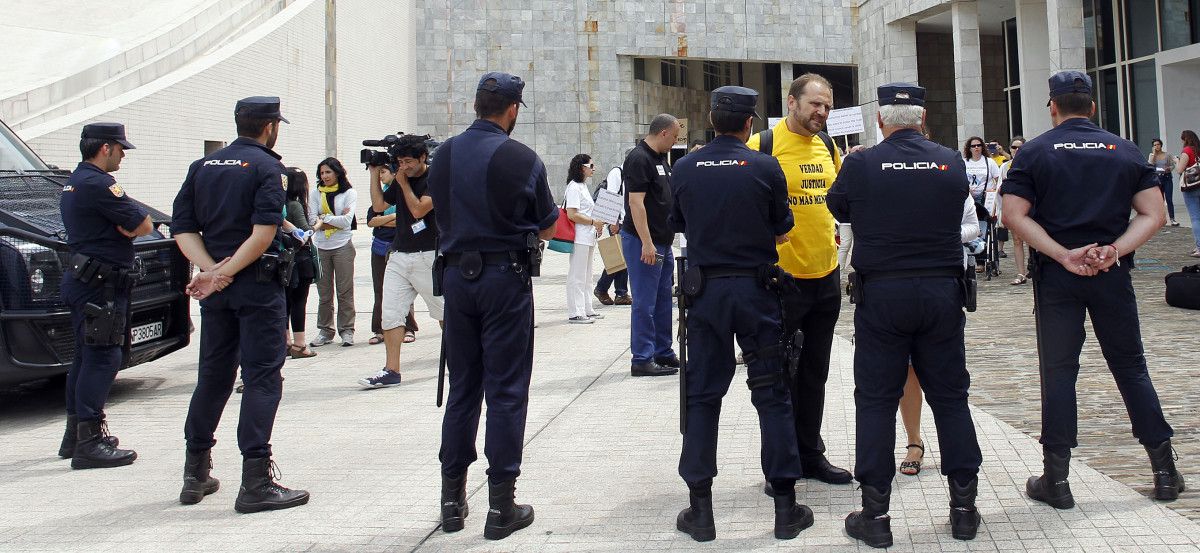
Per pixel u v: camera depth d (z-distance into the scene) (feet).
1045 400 15.06
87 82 65.77
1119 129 93.86
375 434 21.18
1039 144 15.28
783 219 14.64
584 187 38.19
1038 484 15.16
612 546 14.01
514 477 14.78
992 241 47.21
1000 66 134.92
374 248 33.78
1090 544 13.26
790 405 14.46
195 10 85.15
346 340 33.99
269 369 16.51
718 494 16.26
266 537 14.84
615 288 45.06
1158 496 14.88
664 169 26.25
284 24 90.07
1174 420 19.34
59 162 57.67
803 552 13.52
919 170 13.84
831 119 39.17
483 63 127.54
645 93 133.80
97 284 19.15
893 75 115.55
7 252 22.66
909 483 16.56
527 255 15.16
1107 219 14.89
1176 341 28.07
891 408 13.94
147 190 67.10
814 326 16.53
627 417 21.86
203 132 75.05
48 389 27.63
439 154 15.42
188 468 16.79
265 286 16.46
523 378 15.10
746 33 132.57
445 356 15.57
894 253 13.84
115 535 15.05
